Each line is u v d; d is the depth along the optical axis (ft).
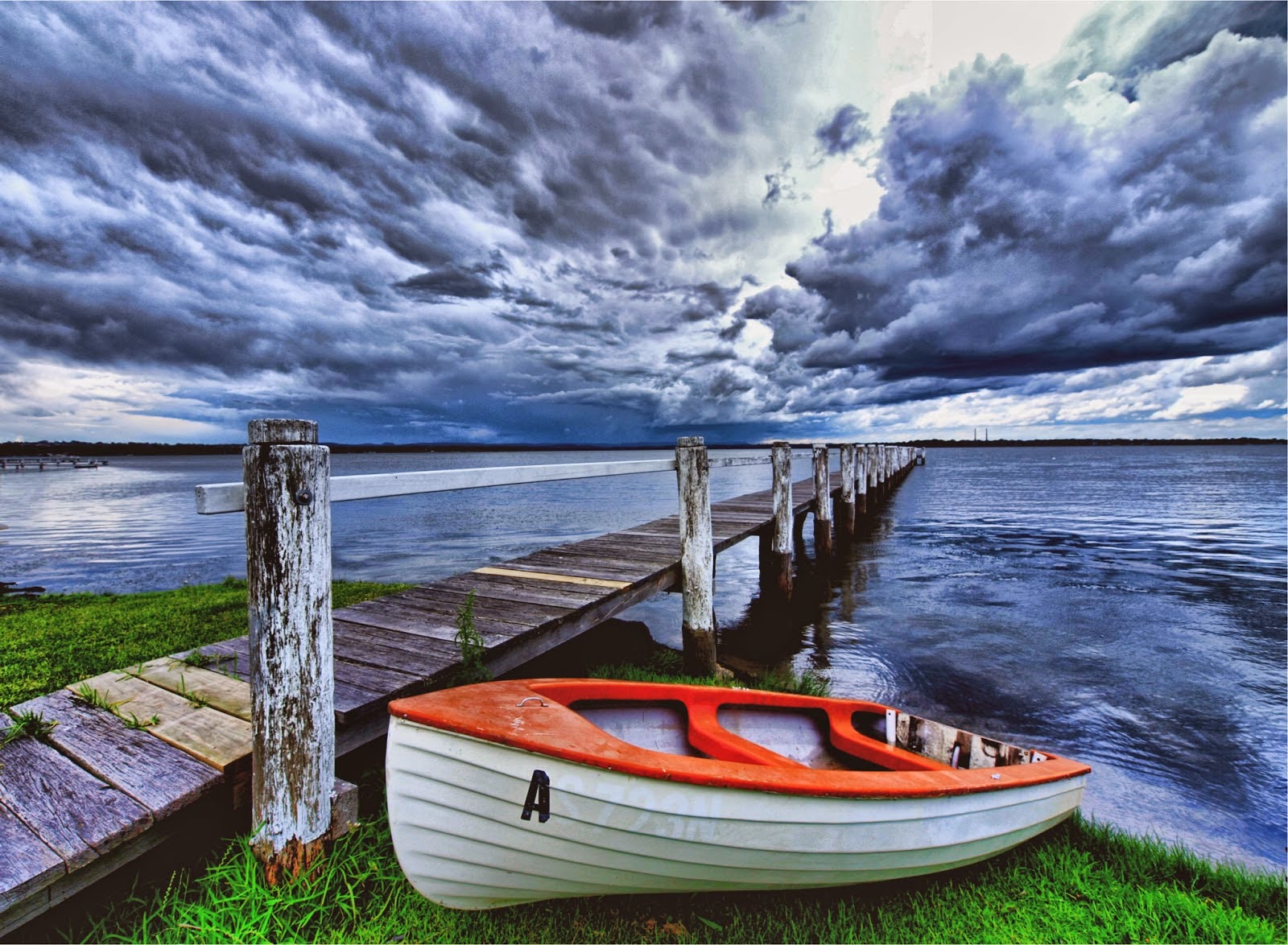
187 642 19.04
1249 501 84.23
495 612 14.34
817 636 25.17
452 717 6.89
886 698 18.72
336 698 9.41
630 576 18.21
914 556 43.62
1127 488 109.91
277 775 7.32
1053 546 47.80
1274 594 31.89
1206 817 12.87
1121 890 9.29
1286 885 9.84
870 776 8.37
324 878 7.59
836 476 77.92
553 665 19.21
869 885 8.99
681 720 11.19
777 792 7.38
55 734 9.18
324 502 7.67
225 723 9.48
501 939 7.48
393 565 41.96
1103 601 30.60
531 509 87.61
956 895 9.00
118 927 7.18
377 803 9.68
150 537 60.80
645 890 7.91
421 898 7.88
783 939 7.77
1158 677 20.49
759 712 11.71
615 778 6.95
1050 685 19.81
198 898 7.70
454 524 67.97
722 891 8.23
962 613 28.55
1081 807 13.17
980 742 11.35
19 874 6.36
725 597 32.60
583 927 7.77
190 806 7.81
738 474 205.05
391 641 12.28
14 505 98.53
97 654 17.60
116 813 7.36
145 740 9.02
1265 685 19.83
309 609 7.48
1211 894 9.64
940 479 139.95
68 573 41.01
